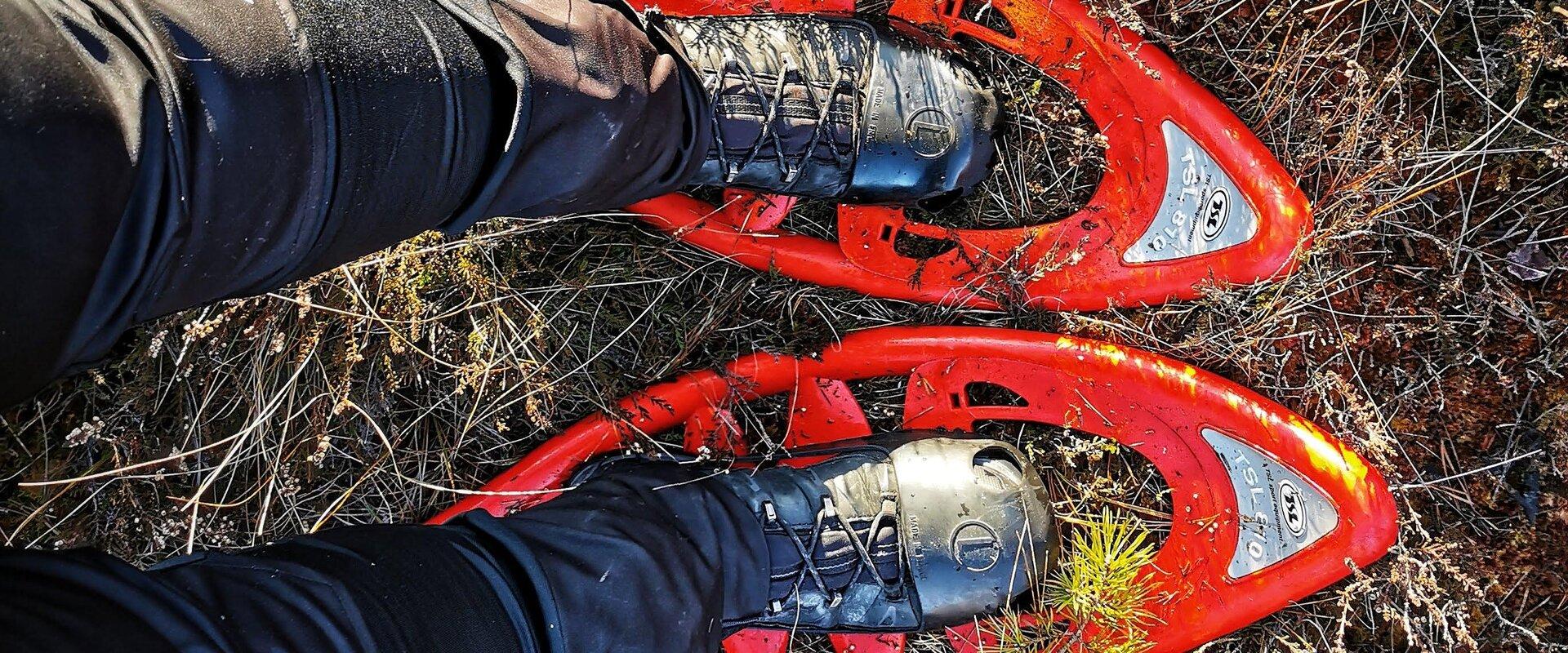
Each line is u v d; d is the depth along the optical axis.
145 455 1.49
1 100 0.54
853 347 1.58
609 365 1.58
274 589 0.80
